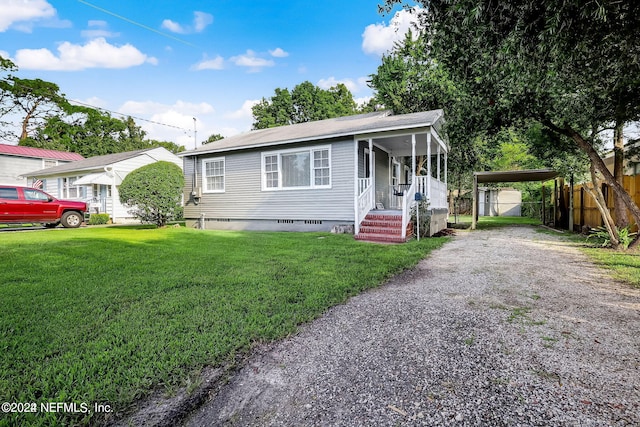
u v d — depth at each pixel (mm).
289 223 11555
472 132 8586
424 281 4695
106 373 2195
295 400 1978
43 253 6609
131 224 16125
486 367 2289
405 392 2021
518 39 3184
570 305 3578
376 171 12484
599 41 3107
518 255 6742
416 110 16469
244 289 4164
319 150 10945
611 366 2277
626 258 6145
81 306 3500
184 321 3102
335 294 3990
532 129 8414
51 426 1704
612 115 5961
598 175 9312
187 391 2057
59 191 20141
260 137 13203
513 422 1729
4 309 3379
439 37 4355
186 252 6883
